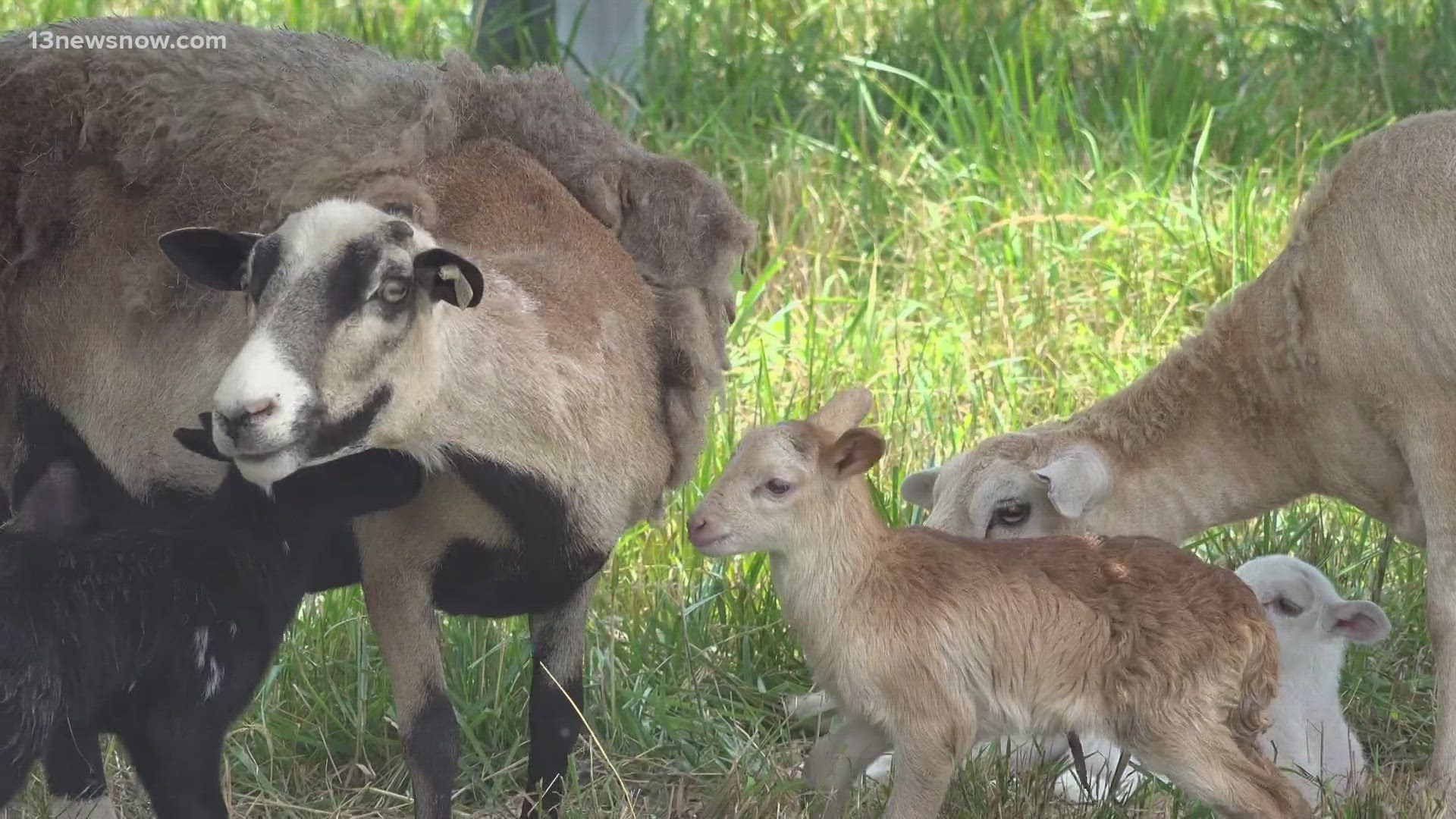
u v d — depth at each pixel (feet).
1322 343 42.80
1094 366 61.82
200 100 40.04
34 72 40.37
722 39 85.10
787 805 40.22
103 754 43.37
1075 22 88.12
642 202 40.91
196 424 38.86
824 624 37.45
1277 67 83.20
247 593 36.76
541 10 75.82
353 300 32.71
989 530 43.50
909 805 37.37
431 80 42.14
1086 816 39.55
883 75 81.56
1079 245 66.85
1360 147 42.96
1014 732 38.01
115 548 36.11
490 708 44.57
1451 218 40.81
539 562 37.88
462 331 35.27
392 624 38.60
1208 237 66.18
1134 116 76.79
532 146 40.70
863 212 70.90
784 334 63.00
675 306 40.11
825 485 37.17
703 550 37.04
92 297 39.68
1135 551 38.19
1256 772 37.09
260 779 41.75
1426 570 43.60
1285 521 51.24
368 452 36.60
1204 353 44.62
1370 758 44.80
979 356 62.49
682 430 39.99
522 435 36.19
